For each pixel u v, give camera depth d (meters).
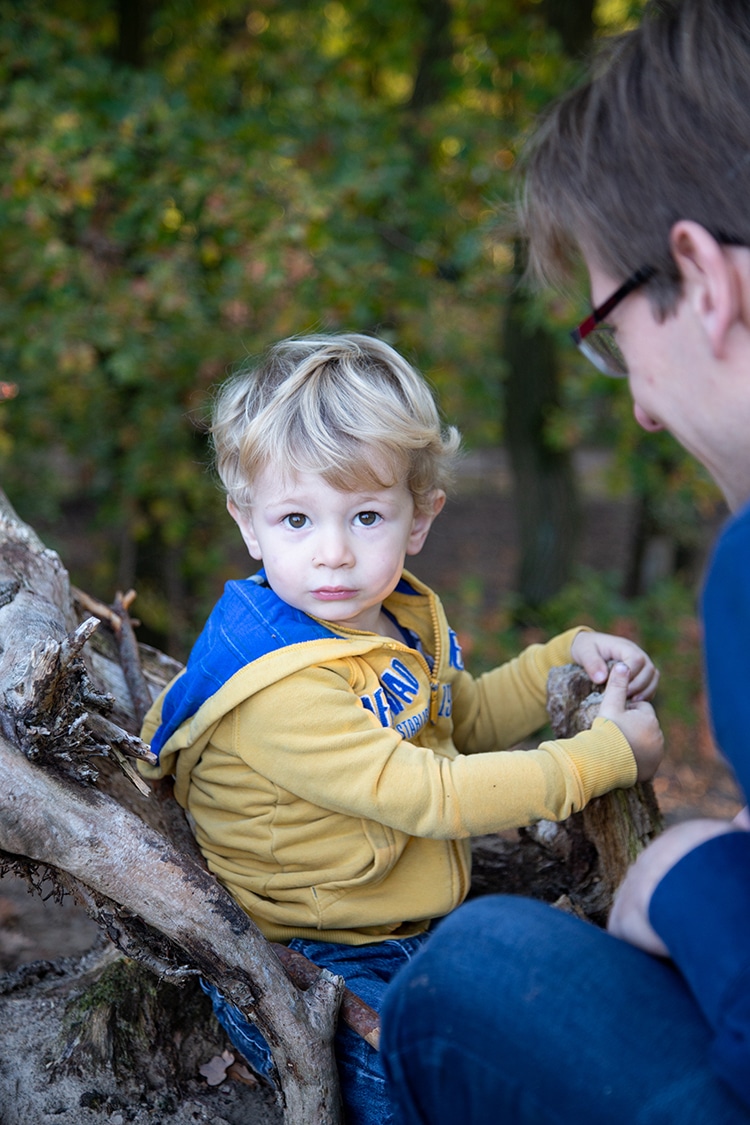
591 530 13.90
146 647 2.24
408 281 5.65
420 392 1.72
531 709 1.94
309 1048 1.39
